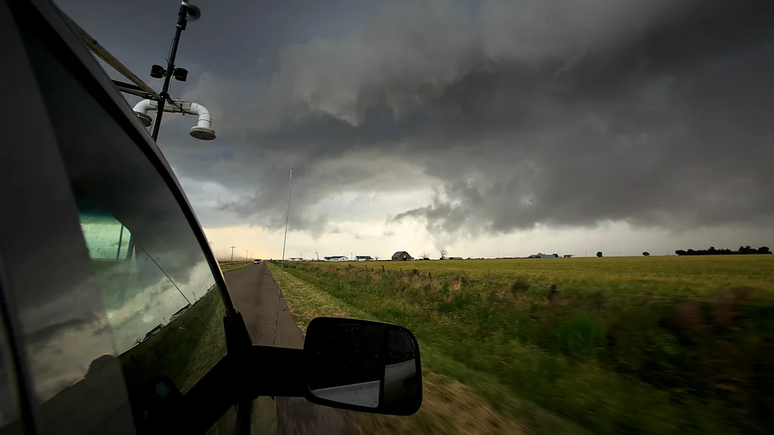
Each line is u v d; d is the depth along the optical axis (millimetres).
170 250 1188
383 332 1593
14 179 528
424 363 6531
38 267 547
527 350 8078
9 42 576
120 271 872
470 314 11656
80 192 729
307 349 1534
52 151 652
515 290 11992
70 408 572
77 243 683
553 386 6148
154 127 3145
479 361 7520
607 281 18906
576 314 8547
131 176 973
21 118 574
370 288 20109
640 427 4801
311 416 4055
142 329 935
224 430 1258
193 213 1386
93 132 819
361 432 3742
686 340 6770
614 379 6430
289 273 36719
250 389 1554
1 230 475
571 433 4227
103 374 701
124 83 2201
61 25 765
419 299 15109
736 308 6621
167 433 922
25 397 469
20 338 475
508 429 4129
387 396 1512
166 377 999
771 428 4633
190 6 3352
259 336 7539
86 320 673
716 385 5648
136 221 983
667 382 6109
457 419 4270
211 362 1332
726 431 4684
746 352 5809
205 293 1432
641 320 7590
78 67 796
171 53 3258
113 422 701
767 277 20984
